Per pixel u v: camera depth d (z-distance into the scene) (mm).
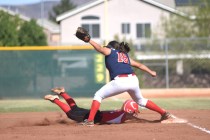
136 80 19281
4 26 56094
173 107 29672
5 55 42375
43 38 62500
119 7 84938
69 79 42750
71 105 20391
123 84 18906
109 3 85000
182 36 72688
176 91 49750
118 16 85000
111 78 19250
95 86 42719
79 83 42719
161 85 54000
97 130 18109
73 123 20953
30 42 61031
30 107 31703
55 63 42812
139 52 60250
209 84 54281
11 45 55938
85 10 85750
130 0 84812
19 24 61094
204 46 54656
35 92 42562
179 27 73250
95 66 42719
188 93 47688
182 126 19031
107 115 20109
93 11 85500
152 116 23109
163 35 74625
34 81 42594
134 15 84562
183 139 15930
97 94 19281
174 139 15930
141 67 19797
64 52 42812
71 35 86000
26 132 18047
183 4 77625
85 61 42750
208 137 16328
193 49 54812
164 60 55500
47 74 42719
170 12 79875
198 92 48688
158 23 78625
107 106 31016
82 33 18734
